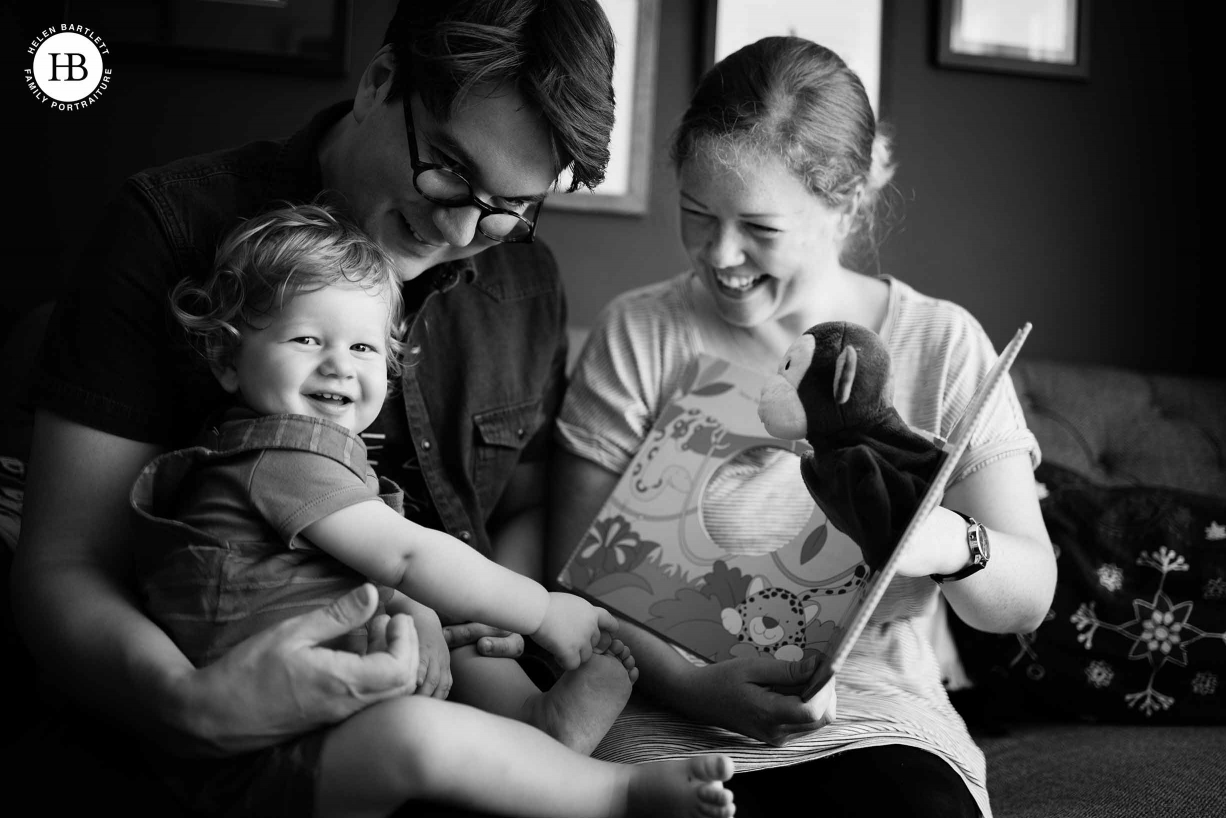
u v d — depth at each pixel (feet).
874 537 3.20
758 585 3.98
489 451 4.68
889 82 7.73
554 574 4.69
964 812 3.43
